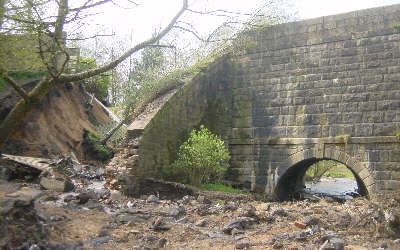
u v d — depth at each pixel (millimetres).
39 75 18891
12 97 17188
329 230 9047
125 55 12203
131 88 21609
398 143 15297
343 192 26000
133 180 14102
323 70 17188
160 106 16031
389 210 9594
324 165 36875
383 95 15828
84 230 7809
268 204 12078
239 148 18844
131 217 9305
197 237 8195
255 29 18531
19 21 9352
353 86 16469
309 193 22922
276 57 18406
